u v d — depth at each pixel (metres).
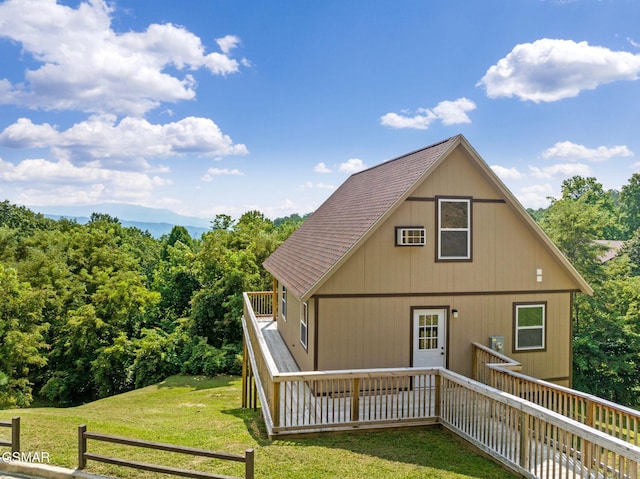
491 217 11.98
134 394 19.91
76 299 25.69
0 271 20.94
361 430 8.88
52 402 23.64
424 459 7.54
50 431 8.55
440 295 11.66
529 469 6.90
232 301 25.14
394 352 11.38
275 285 19.42
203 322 26.17
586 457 6.16
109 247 32.88
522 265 12.20
